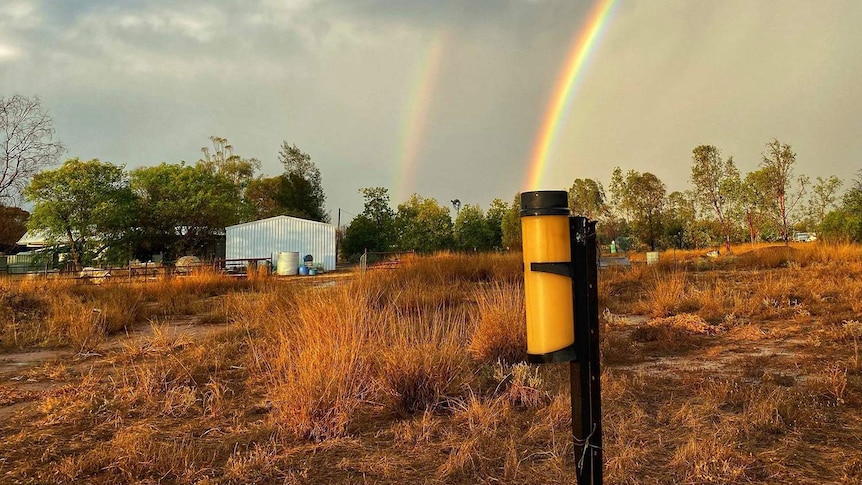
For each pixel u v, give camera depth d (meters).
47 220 33.50
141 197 39.75
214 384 5.18
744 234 33.59
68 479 3.31
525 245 1.95
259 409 4.75
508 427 4.11
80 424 4.41
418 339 5.77
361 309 6.17
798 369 5.52
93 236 35.69
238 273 24.88
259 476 3.30
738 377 5.27
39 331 9.28
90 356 7.52
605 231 43.75
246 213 45.88
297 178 65.31
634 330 8.07
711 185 30.52
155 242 40.69
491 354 6.11
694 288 11.37
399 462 3.52
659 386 5.09
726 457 3.35
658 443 3.71
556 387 5.07
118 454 3.60
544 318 1.90
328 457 3.64
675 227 39.59
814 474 3.16
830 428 3.86
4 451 3.80
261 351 6.38
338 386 4.38
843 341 6.52
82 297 13.15
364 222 41.88
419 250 40.41
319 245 37.31
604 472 3.24
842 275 12.66
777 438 3.71
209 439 4.02
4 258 31.98
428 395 4.77
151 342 7.87
